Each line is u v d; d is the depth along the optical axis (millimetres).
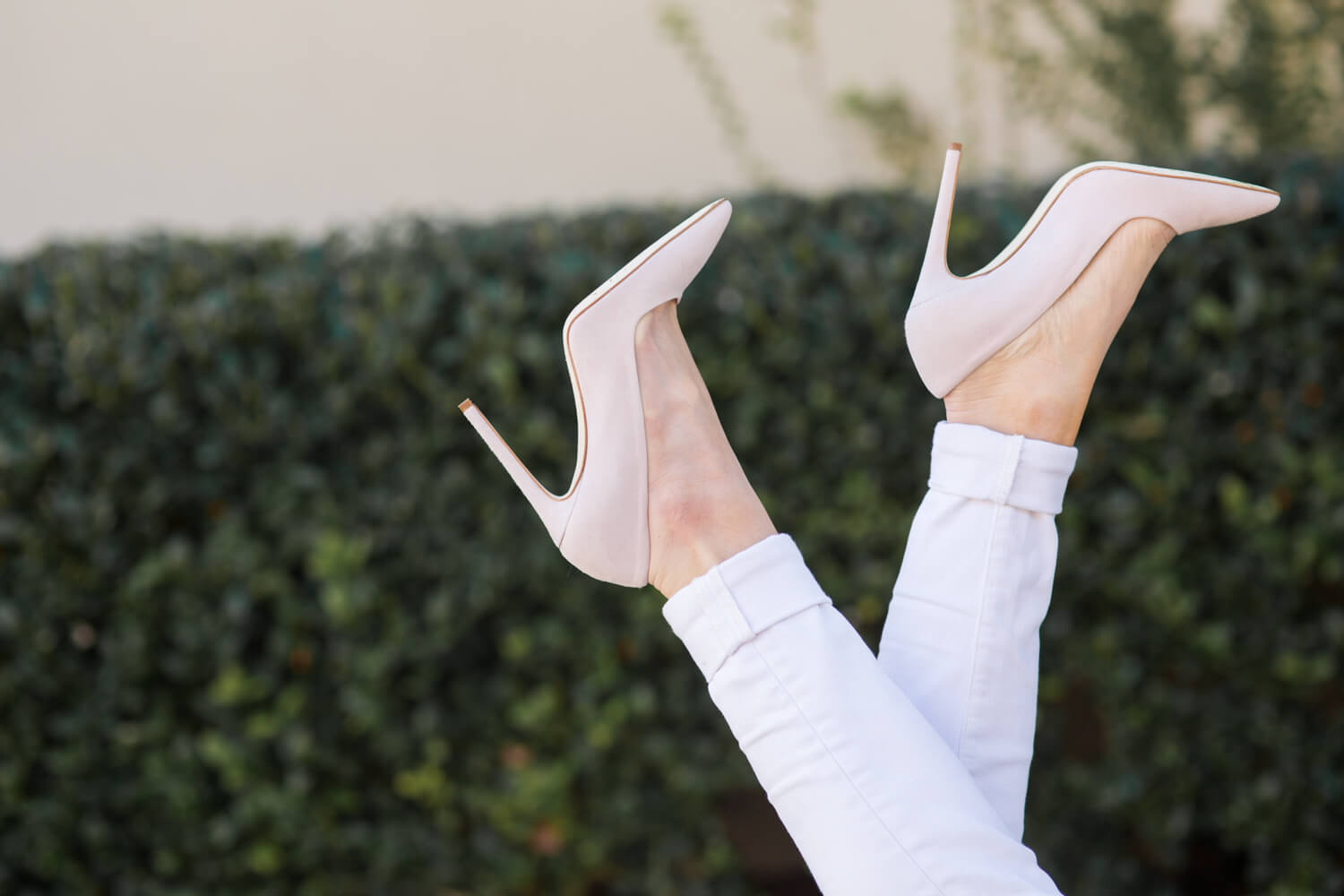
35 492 2469
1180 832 2463
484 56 3471
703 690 2529
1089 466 2408
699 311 2400
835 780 993
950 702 1106
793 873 2766
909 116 3291
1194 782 2471
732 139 3361
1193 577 2430
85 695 2539
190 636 2494
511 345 2398
